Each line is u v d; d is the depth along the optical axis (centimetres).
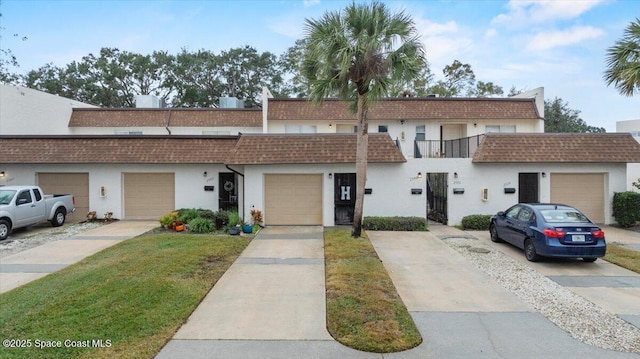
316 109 2045
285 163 1458
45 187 1641
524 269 924
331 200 1515
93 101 4088
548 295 739
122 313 605
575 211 1027
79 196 1648
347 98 1278
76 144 1602
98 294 686
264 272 870
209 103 4369
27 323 566
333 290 725
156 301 658
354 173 1526
